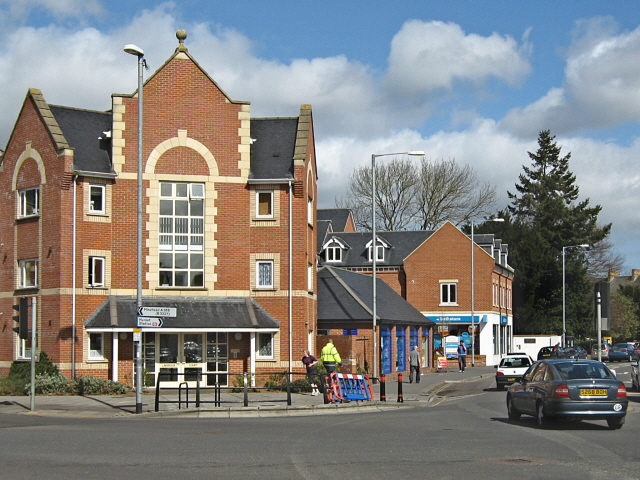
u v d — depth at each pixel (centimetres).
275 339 3125
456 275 6031
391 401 2656
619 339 9600
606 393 1714
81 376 2900
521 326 7306
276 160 3231
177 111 3125
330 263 6381
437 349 5450
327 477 1085
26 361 3045
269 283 3166
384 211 7438
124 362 2992
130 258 3059
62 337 2919
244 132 3178
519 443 1476
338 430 1734
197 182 3131
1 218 3206
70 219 2967
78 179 2997
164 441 1496
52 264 2970
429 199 7350
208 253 3116
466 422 1944
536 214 8550
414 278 6097
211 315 3041
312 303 3422
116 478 1074
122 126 3080
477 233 7469
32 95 3089
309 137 3353
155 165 3095
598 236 8394
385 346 4006
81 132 3123
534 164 9019
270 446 1426
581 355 5947
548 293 7306
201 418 2123
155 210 3081
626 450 1379
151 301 3042
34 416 2145
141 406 2220
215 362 3088
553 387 1742
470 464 1207
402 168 7438
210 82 3164
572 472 1130
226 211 3145
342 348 3459
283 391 2950
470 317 5975
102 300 3011
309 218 3388
